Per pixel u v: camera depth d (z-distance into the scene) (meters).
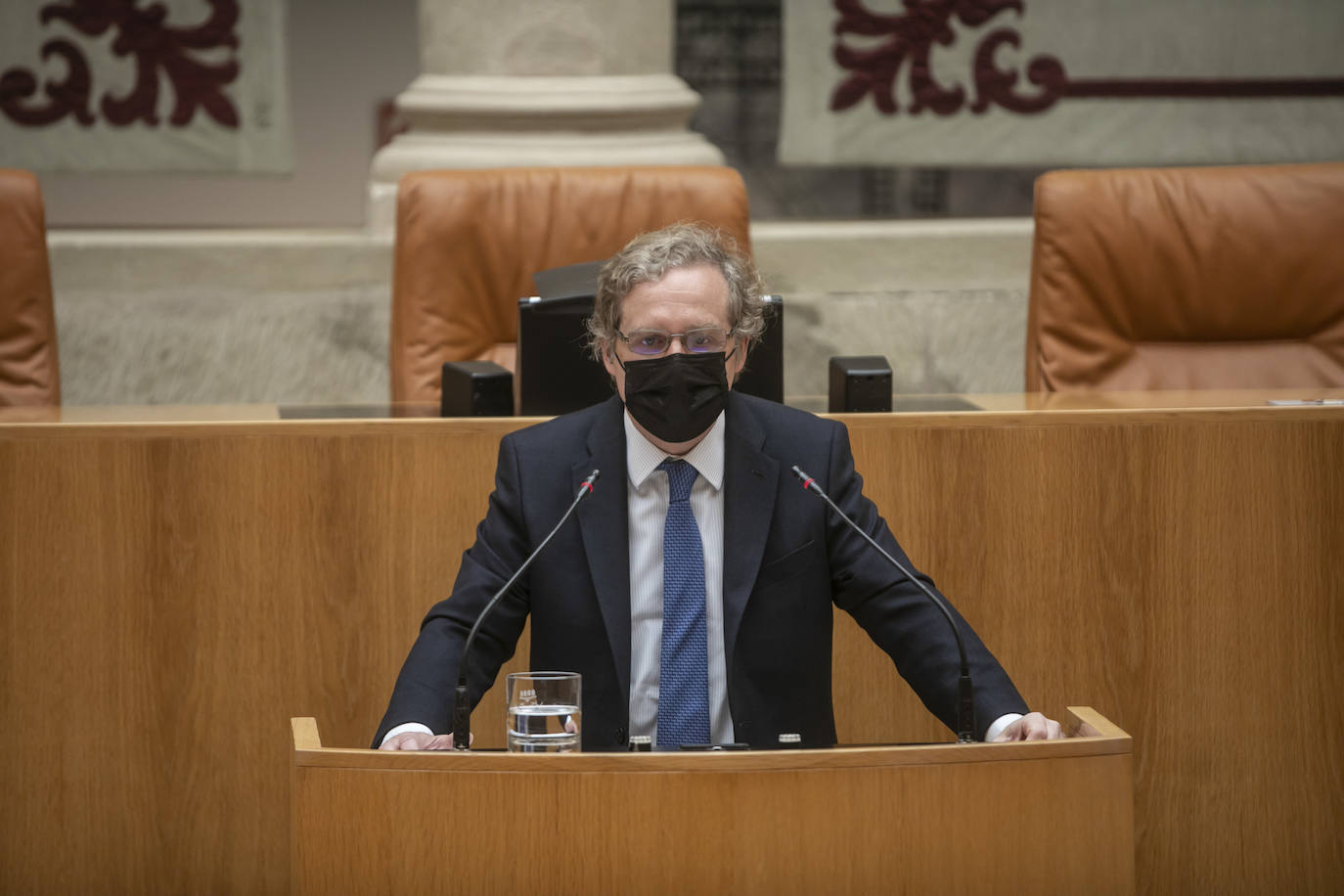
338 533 9.46
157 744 9.38
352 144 35.44
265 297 19.19
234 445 9.36
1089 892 6.27
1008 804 6.21
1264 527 9.68
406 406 10.82
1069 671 9.69
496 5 18.80
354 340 19.34
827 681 8.07
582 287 10.31
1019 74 21.20
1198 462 9.64
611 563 7.88
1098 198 13.34
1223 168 13.55
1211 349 13.44
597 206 13.56
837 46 20.94
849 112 21.05
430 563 9.52
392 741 6.92
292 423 9.39
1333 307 13.25
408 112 19.17
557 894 6.06
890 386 9.97
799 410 8.40
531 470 8.10
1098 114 21.39
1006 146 21.31
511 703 6.61
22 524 9.23
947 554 9.66
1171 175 13.46
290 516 9.41
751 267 8.02
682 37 30.39
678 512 7.93
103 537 9.30
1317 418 9.66
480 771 6.06
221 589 9.40
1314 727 9.73
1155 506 9.65
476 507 9.53
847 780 6.11
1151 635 9.67
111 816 9.37
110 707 9.34
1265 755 9.73
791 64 20.94
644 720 7.88
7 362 12.78
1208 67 21.44
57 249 18.84
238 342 19.20
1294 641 9.70
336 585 9.47
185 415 9.99
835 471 8.16
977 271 20.31
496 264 13.44
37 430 9.22
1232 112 21.56
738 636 7.83
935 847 6.17
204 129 20.50
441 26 18.98
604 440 8.09
